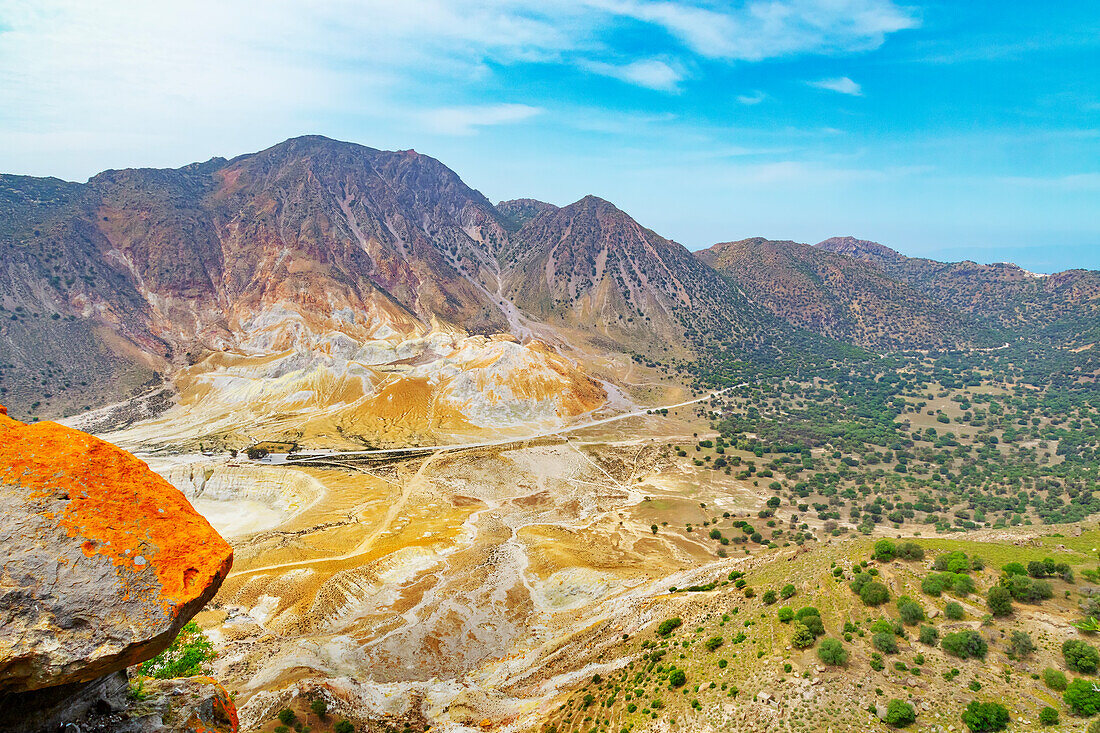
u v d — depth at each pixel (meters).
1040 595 37.28
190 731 13.61
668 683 41.22
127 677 13.90
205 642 26.64
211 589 12.39
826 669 36.69
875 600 41.09
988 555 43.47
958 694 32.62
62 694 11.89
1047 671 31.98
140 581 11.55
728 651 41.97
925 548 45.91
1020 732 29.42
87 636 10.90
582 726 40.81
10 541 10.95
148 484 12.80
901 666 35.41
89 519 11.64
